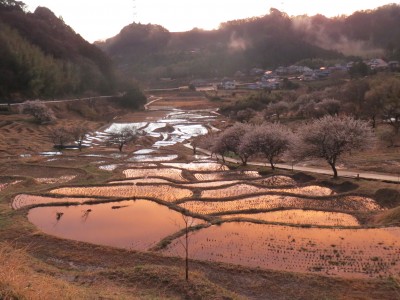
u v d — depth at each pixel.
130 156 70.44
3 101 124.44
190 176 50.06
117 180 47.41
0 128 92.62
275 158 63.56
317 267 21.08
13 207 35.53
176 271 19.47
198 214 31.58
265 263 21.77
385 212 30.12
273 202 36.25
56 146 78.81
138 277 18.95
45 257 23.00
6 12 174.38
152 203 36.16
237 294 17.92
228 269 20.67
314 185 43.12
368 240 24.69
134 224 29.95
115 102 172.38
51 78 146.75
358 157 58.19
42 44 170.00
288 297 17.86
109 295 15.63
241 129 61.97
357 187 39.84
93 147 84.06
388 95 82.44
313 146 44.97
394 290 17.91
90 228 29.14
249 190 41.38
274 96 149.50
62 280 17.48
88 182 46.62
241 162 62.34
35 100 122.62
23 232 27.02
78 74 168.62
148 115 159.38
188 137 105.44
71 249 24.05
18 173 54.03
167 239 25.56
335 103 97.25
